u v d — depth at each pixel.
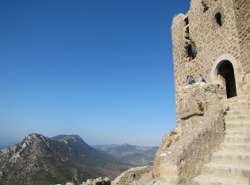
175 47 24.69
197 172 9.98
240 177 8.72
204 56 21.08
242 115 12.27
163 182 9.94
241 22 18.41
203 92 13.63
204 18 21.34
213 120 11.41
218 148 10.95
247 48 18.08
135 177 21.58
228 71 20.05
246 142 10.62
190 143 10.23
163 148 16.45
